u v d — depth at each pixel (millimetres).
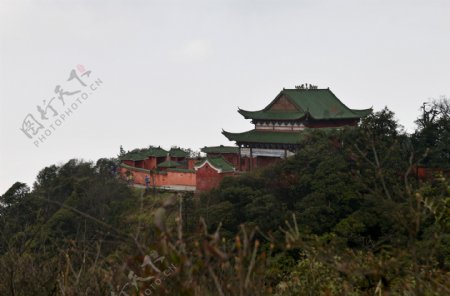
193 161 91062
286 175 64250
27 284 11539
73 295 10328
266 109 90562
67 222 50938
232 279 7723
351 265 9297
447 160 67000
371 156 53156
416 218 9328
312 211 55750
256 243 7629
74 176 76250
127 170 89688
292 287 12883
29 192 63562
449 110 75250
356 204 56438
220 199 62406
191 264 7527
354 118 91938
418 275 9289
